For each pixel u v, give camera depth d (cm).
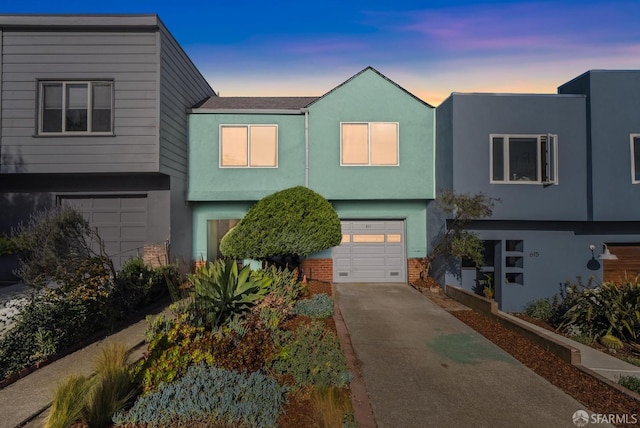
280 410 407
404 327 750
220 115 1178
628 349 752
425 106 1185
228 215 1209
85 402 368
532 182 1049
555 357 602
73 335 572
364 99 1180
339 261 1227
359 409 441
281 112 1176
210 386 412
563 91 1170
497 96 1052
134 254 1038
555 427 413
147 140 975
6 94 965
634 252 1141
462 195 980
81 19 957
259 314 648
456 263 1075
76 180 1038
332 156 1173
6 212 1023
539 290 1108
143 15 959
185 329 500
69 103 983
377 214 1223
